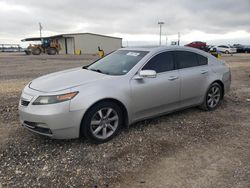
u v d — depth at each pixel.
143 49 5.74
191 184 3.58
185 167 4.00
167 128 5.47
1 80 11.94
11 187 3.49
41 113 4.29
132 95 4.98
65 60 27.12
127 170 3.91
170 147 4.65
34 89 4.65
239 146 4.71
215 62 6.70
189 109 6.75
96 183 3.60
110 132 4.85
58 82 4.74
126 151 4.47
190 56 6.15
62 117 4.30
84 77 4.95
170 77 5.55
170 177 3.74
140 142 4.81
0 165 4.01
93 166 4.00
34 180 3.65
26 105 4.53
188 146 4.70
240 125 5.73
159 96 5.39
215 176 3.76
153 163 4.11
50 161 4.13
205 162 4.15
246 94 8.65
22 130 5.31
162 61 5.59
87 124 4.50
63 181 3.63
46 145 4.64
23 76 13.45
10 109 6.79
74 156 4.28
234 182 3.61
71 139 4.85
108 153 4.39
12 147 4.57
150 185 3.56
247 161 4.17
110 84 4.77
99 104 4.60
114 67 5.44
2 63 22.58
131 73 5.09
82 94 4.44
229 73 6.98
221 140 4.96
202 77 6.20
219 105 7.16
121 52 6.02
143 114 5.28
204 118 6.11
